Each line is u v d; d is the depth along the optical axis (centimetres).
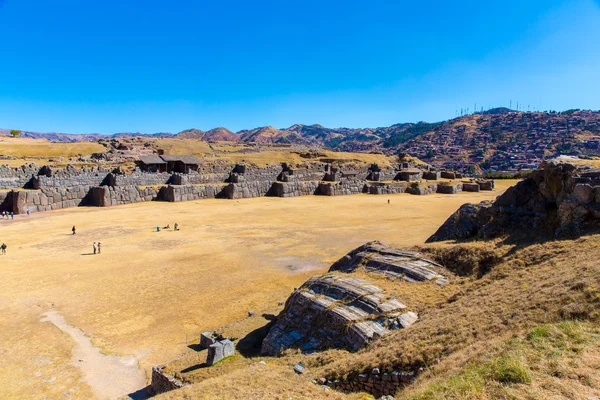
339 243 4988
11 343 2367
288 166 12144
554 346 1056
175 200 9019
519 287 1647
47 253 4481
